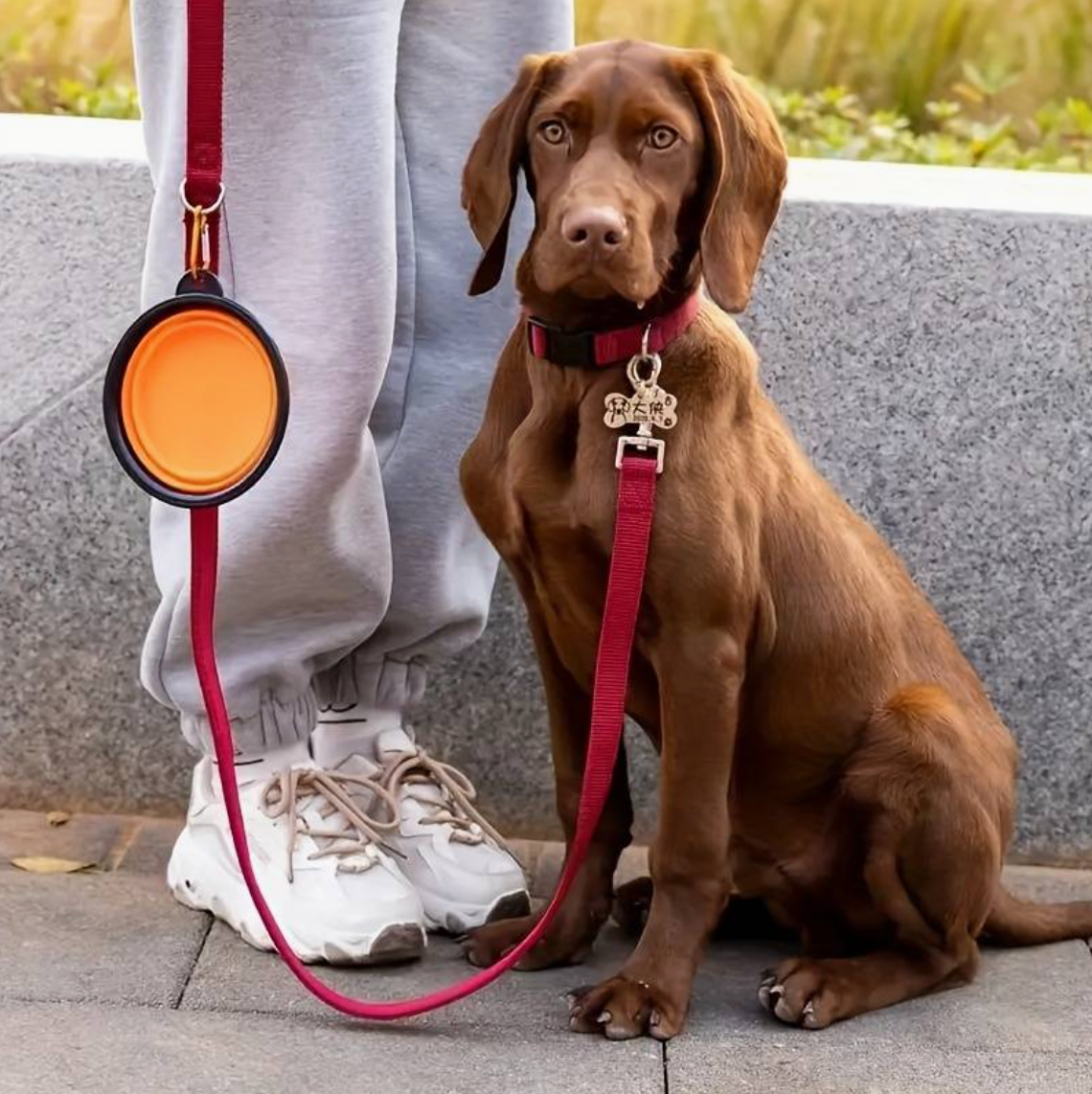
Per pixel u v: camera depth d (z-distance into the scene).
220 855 4.12
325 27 3.73
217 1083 3.30
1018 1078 3.51
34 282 4.78
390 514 4.30
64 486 4.84
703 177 3.62
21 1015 3.55
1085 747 4.94
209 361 3.06
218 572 3.91
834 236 4.77
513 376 3.86
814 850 4.12
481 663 4.94
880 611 4.07
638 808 5.00
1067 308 4.77
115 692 4.93
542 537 3.75
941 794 3.87
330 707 4.45
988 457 4.85
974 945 4.02
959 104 6.26
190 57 3.11
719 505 3.64
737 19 6.28
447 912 4.16
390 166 3.84
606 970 4.00
